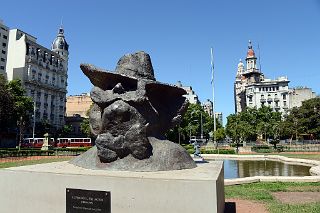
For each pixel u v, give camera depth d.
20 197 6.61
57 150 34.94
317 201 9.38
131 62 8.10
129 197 5.79
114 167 6.83
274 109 99.12
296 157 28.08
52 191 6.34
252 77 110.06
